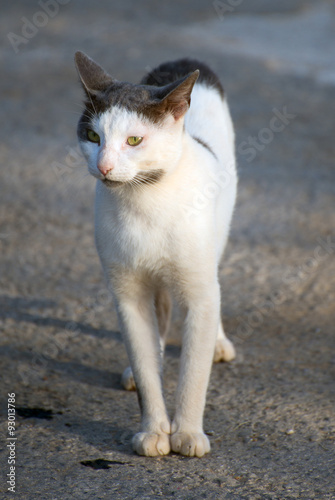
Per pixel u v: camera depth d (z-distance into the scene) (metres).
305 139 15.07
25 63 21.14
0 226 10.78
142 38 23.50
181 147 5.13
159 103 4.91
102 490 4.62
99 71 5.43
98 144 5.16
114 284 5.42
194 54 21.31
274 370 6.67
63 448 5.23
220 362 6.92
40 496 4.53
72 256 9.83
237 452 5.17
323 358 6.92
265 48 22.53
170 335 7.68
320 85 18.92
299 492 4.57
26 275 9.21
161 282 5.45
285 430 5.46
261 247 10.13
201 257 5.20
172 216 5.12
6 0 29.89
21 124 15.79
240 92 17.91
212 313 5.31
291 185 12.52
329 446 5.18
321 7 28.97
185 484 4.70
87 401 6.13
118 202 5.19
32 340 7.45
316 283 8.95
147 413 5.30
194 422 5.25
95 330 7.75
